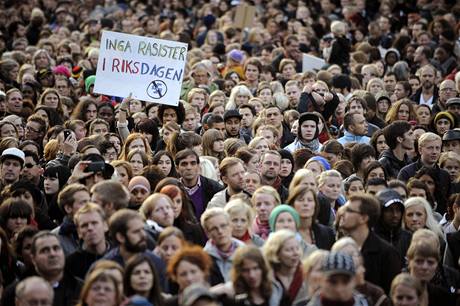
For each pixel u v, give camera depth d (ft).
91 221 83.25
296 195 89.20
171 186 91.91
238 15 201.46
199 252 75.87
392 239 91.61
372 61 178.29
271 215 87.25
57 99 137.49
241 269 75.87
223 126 126.11
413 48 179.73
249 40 194.80
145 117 127.65
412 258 84.07
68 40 182.91
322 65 174.60
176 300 76.43
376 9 221.87
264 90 141.79
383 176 106.63
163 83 129.18
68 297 82.07
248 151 108.68
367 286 80.12
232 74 157.69
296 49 179.42
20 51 178.29
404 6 214.69
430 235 84.69
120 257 81.61
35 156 108.58
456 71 163.53
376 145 120.06
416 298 78.33
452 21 201.05
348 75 162.20
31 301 74.18
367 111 136.67
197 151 113.19
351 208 85.71
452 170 111.96
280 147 126.11
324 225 93.86
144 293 75.87
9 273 86.74
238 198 91.50
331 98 133.80
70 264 83.35
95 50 169.27
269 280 76.23
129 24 210.79
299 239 86.43
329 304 72.74
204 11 224.94
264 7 235.20
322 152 114.32
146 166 105.29
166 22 209.67
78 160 105.40
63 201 88.79
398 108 134.82
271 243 79.97
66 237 88.53
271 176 103.65
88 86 151.02
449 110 134.51
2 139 114.42
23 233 86.07
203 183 103.65
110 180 91.40
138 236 80.74
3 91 148.97
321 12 225.15
